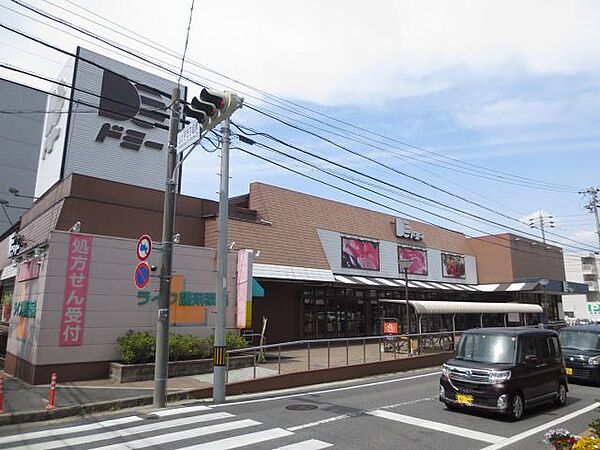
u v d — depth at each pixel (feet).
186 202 67.36
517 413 29.76
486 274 126.31
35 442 24.62
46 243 42.01
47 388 37.68
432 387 42.98
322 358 58.03
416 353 64.18
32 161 137.49
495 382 29.68
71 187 55.42
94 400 33.45
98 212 57.00
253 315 69.15
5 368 50.01
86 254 43.42
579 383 45.50
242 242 68.28
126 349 42.68
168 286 36.11
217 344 36.58
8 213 130.82
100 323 43.47
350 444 23.88
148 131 117.39
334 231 85.40
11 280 64.44
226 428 27.17
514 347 32.12
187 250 51.42
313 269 77.77
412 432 26.35
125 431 26.71
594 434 20.34
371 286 82.84
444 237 118.32
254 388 40.86
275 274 69.56
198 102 34.17
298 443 23.95
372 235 94.27
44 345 40.04
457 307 73.15
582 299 215.31
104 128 109.81
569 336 48.14
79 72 108.17
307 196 82.69
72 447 23.61
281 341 72.08
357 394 39.17
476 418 30.04
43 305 40.40
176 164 38.34
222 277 37.81
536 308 92.84
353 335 84.64
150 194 62.23
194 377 43.47
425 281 106.01
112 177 109.60
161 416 30.66
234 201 86.79
